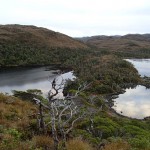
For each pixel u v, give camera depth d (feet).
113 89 194.49
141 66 362.33
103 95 177.68
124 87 214.69
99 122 65.82
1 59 305.73
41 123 43.55
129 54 522.06
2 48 337.52
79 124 61.93
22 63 318.24
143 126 92.89
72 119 64.59
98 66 279.90
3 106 65.21
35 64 329.11
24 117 53.93
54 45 464.24
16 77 231.91
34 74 251.19
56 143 32.71
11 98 78.89
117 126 68.59
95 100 142.00
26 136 40.40
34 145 33.68
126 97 178.29
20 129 43.68
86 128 60.08
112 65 284.61
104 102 149.38
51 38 513.86
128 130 65.46
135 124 92.68
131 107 152.76
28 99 98.78
